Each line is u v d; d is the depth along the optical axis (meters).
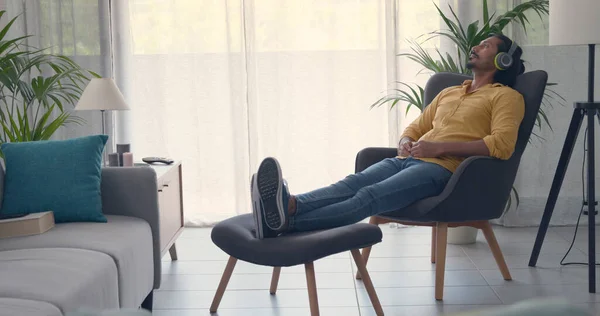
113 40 4.33
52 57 4.29
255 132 4.38
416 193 2.91
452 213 2.86
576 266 3.39
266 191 2.47
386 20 4.26
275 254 2.39
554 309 0.62
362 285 3.17
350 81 4.37
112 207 2.88
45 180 2.70
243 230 2.61
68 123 4.35
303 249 2.36
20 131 3.53
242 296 3.05
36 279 1.95
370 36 4.33
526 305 0.64
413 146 3.03
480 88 3.20
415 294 3.01
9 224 2.48
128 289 2.42
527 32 4.18
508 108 3.02
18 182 2.70
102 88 3.39
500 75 3.22
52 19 4.27
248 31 4.30
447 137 3.15
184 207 4.48
